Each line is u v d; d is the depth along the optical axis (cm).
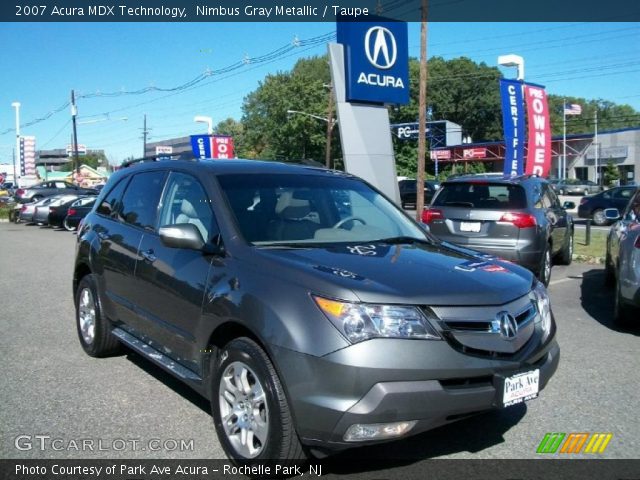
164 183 491
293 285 331
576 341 637
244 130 7850
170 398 466
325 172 504
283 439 320
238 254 377
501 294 346
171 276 420
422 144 2111
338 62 1325
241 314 344
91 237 564
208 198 428
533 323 363
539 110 1698
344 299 312
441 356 311
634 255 644
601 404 460
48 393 476
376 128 1376
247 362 341
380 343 305
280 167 483
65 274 1135
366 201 485
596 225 2344
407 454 376
